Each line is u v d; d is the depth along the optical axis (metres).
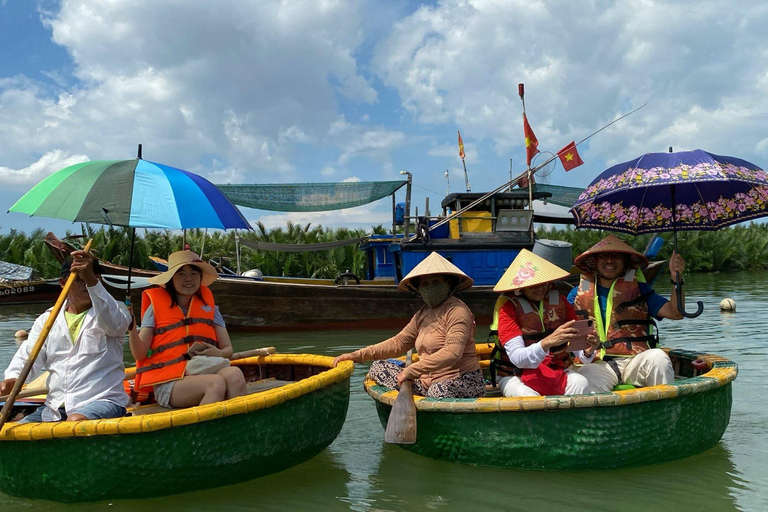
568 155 11.86
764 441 4.51
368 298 12.29
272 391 3.93
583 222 5.57
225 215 4.05
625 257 4.84
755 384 6.30
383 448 4.68
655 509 3.37
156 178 3.91
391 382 4.71
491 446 4.00
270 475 4.11
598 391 4.42
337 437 4.95
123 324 3.82
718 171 4.11
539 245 10.76
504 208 13.16
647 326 4.86
